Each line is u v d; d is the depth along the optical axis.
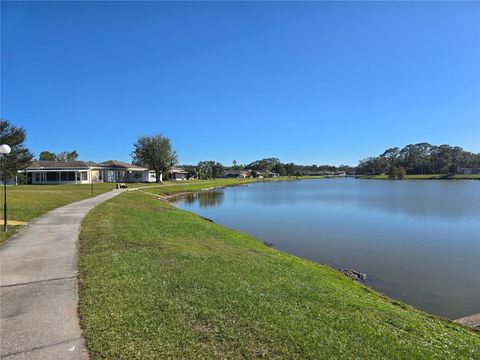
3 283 7.16
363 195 58.09
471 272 14.55
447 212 34.72
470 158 147.25
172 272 8.30
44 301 6.22
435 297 11.66
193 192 65.69
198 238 14.90
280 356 4.76
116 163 76.31
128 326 5.27
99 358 4.42
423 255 17.42
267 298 7.11
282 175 187.75
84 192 36.19
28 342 4.80
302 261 14.12
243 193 64.44
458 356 5.88
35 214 17.42
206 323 5.57
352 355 5.04
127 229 14.31
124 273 7.87
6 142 39.38
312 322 6.08
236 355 4.68
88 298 6.31
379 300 9.84
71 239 11.63
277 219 30.00
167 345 4.79
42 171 59.28
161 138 78.94
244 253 12.81
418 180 130.12
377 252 17.97
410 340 6.16
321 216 32.00
